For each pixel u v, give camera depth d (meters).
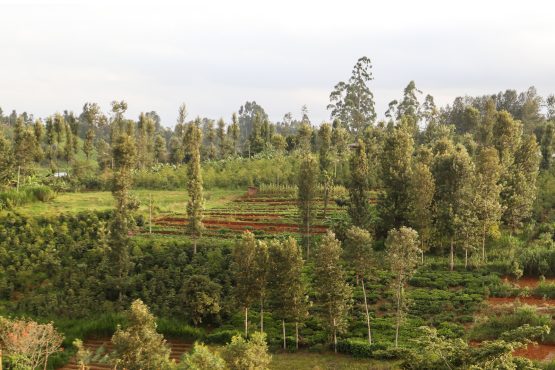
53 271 55.56
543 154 86.75
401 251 41.84
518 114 145.00
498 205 55.84
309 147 108.75
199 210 57.94
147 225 68.94
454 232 54.69
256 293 45.09
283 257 43.94
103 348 44.88
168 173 101.19
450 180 58.34
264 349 30.61
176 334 47.06
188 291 48.97
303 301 44.41
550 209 70.75
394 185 61.75
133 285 53.12
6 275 54.69
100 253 57.81
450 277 53.09
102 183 94.75
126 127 114.56
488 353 26.92
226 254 57.31
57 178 96.56
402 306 42.41
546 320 42.62
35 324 39.44
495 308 46.16
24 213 65.81
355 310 48.88
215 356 28.05
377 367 37.84
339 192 83.00
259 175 95.69
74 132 121.62
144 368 31.73
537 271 53.69
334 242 42.94
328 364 39.62
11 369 37.16
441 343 28.59
